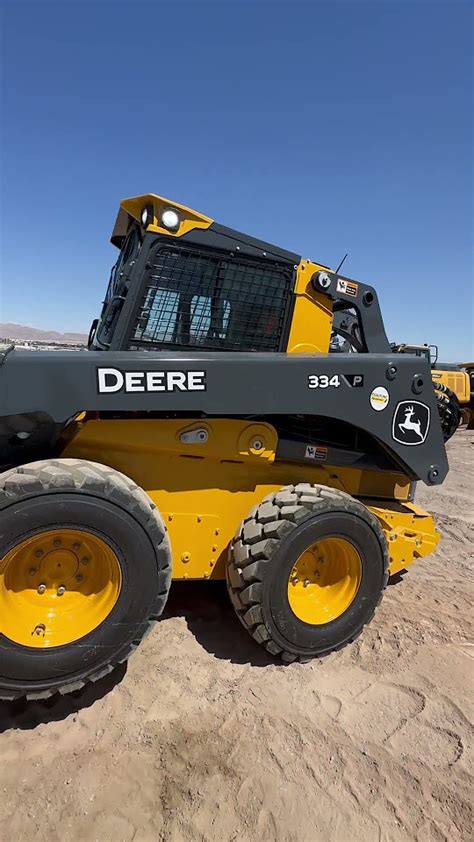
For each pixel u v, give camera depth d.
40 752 2.18
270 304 3.13
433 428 3.15
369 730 2.36
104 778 2.06
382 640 3.08
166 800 1.98
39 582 2.39
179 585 3.62
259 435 2.87
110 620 2.34
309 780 2.09
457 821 1.94
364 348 3.48
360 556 2.88
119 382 2.36
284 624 2.69
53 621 2.35
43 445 2.69
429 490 6.83
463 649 3.01
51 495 2.17
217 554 2.95
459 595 3.71
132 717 2.39
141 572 2.36
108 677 2.65
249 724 2.37
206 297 2.98
